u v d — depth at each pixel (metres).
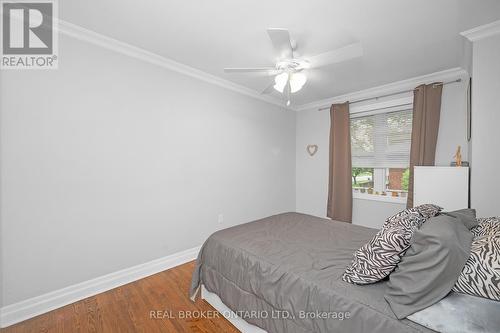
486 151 1.91
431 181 2.47
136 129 2.34
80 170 2.00
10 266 1.69
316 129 4.18
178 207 2.71
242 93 3.46
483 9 1.67
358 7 1.67
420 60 2.52
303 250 1.65
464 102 2.73
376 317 0.98
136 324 1.69
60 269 1.90
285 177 4.28
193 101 2.84
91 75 2.05
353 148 3.77
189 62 2.60
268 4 1.65
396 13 1.73
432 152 2.89
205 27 1.94
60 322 1.71
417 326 0.90
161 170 2.55
